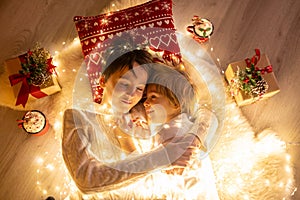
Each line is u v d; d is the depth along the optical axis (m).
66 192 1.55
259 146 1.57
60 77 1.65
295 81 1.73
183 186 1.34
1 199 1.56
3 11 1.77
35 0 1.79
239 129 1.60
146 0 1.74
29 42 1.74
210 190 1.38
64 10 1.78
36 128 1.54
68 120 1.36
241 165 1.55
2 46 1.73
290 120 1.68
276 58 1.75
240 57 1.75
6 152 1.61
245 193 1.52
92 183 1.25
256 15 1.80
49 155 1.60
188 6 1.79
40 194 1.56
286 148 1.63
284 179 1.52
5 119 1.64
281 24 1.79
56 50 1.72
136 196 1.30
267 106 1.69
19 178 1.58
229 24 1.78
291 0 1.81
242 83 1.53
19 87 1.53
